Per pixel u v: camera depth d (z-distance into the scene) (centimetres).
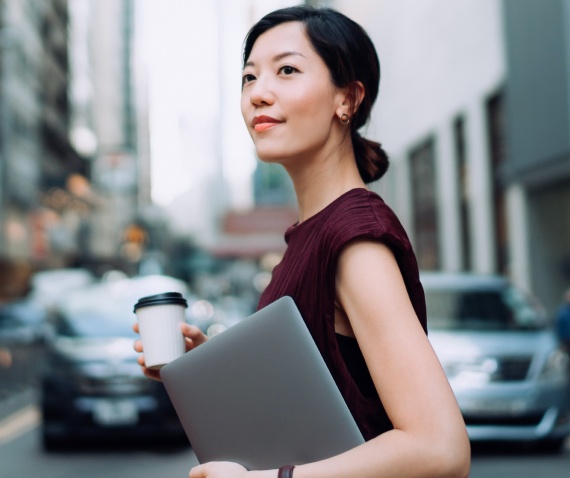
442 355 718
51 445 828
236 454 125
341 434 118
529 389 705
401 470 107
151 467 725
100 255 6144
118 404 783
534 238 1822
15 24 3866
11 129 3722
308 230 133
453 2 2317
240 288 6531
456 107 2338
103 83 7544
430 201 2697
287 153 135
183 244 7650
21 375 1494
